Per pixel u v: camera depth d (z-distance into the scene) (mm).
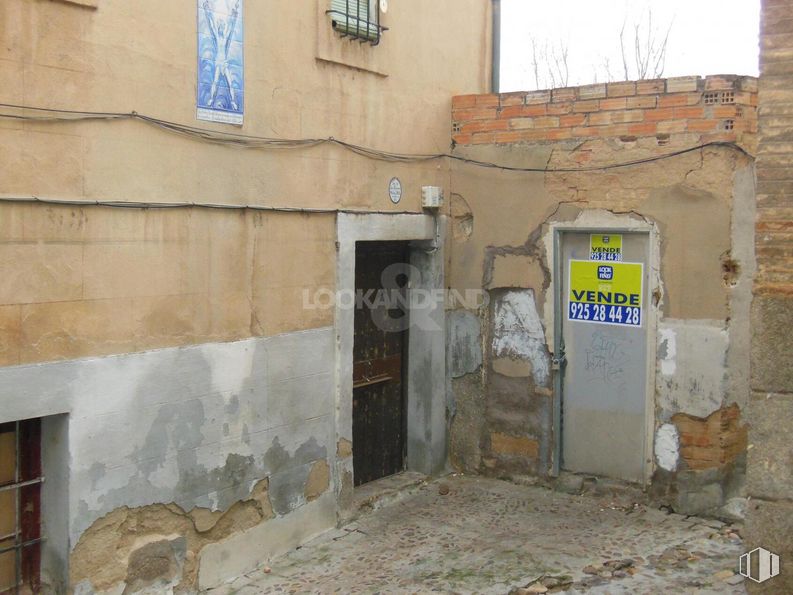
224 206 5215
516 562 5539
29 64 4160
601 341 6734
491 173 7145
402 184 6812
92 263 4488
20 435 4469
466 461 7461
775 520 4301
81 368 4453
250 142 5406
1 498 4406
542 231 6898
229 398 5336
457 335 7418
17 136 4121
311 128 5891
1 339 4090
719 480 6188
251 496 5527
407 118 6836
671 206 6285
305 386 5910
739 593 4883
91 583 4551
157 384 4871
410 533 6156
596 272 6727
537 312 6969
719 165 6086
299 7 5746
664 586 5051
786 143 4207
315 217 5941
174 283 4949
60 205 4312
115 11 4551
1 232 4066
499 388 7230
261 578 5441
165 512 4961
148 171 4770
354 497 6707
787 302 4227
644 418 6531
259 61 5457
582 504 6645
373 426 7133
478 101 7188
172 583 5020
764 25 4234
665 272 6332
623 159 6477
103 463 4586
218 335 5246
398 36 6691
